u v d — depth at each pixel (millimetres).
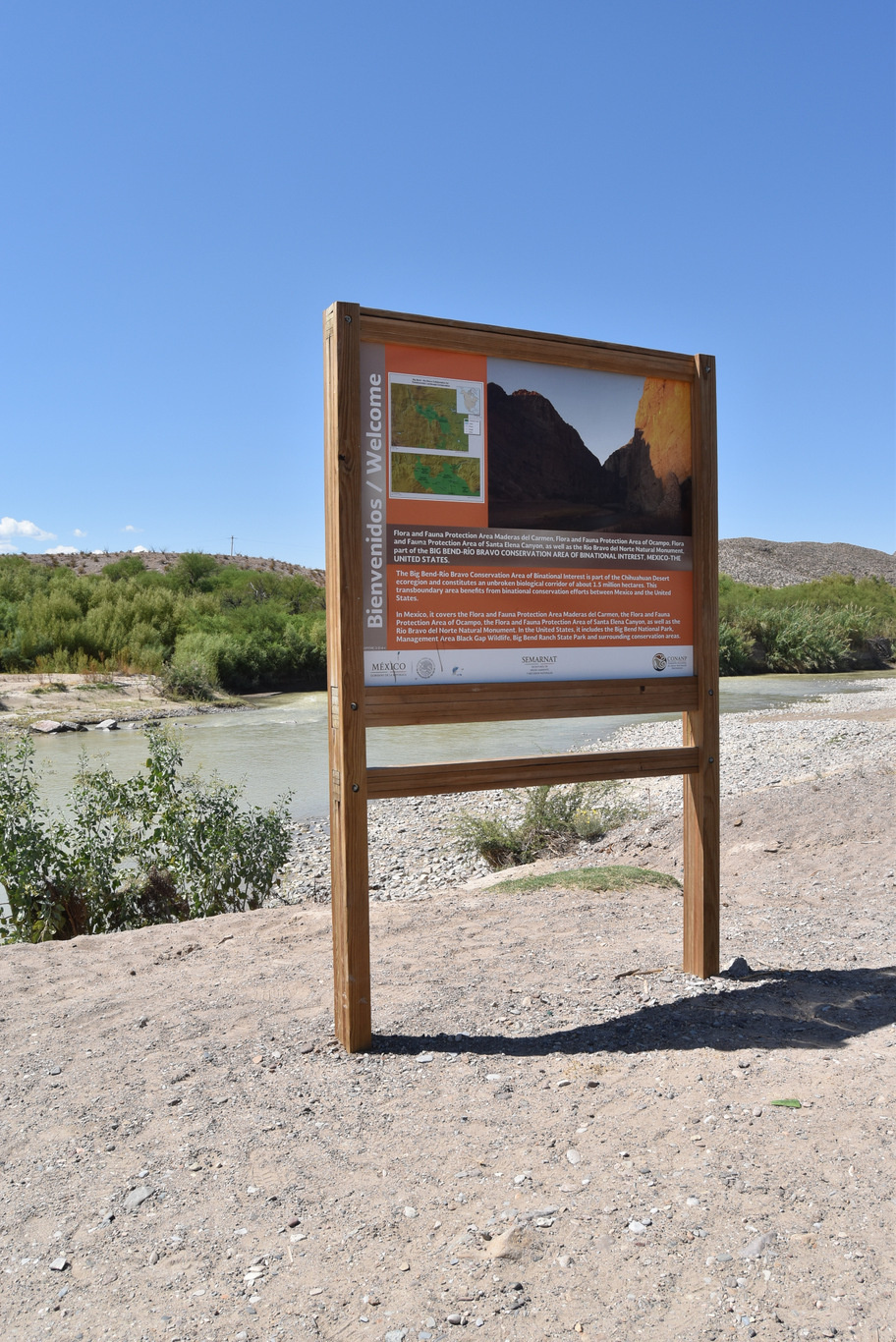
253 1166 3061
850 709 25547
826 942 5438
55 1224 2781
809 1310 2201
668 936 5688
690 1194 2723
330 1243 2596
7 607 35969
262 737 21906
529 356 4367
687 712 4871
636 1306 2256
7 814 7422
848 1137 2992
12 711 24922
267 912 7172
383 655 4102
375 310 4012
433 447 4188
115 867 8109
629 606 4660
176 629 36844
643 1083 3537
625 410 4664
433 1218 2688
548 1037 4066
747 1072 3561
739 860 8109
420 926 6242
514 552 4375
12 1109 3615
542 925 6105
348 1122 3340
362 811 4004
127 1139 3312
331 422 3996
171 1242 2648
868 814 8688
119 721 24781
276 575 57719
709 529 4820
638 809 11539
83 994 5102
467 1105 3424
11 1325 2320
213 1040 4242
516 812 13156
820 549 106438
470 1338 2182
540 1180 2863
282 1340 2203
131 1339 2240
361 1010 4016
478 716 4297
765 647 46594
